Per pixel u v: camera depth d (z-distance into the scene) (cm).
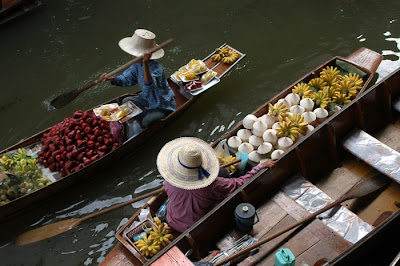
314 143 471
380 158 471
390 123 550
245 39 774
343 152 511
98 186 568
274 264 389
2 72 729
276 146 521
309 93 580
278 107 546
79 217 542
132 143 574
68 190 554
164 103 582
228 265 386
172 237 442
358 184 479
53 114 661
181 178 395
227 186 419
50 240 516
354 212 454
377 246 411
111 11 844
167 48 762
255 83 696
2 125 648
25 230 530
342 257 357
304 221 400
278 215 429
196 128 634
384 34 766
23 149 559
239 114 652
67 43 779
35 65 741
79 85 705
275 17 816
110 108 582
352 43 754
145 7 851
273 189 449
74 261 500
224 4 852
